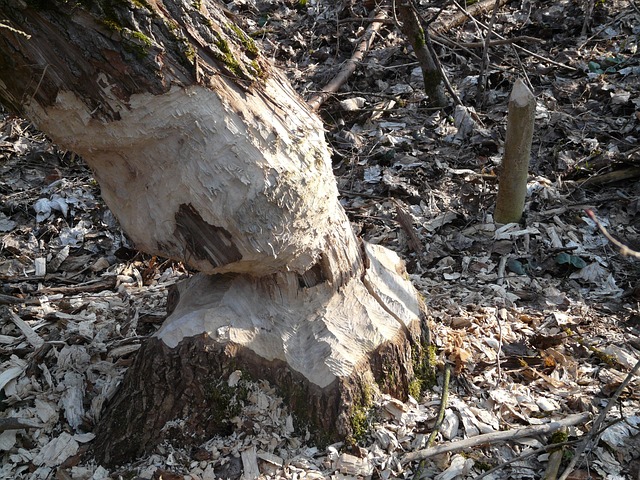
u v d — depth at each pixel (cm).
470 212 210
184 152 129
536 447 142
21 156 241
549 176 221
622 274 189
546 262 193
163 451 137
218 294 145
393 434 140
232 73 129
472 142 234
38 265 199
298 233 136
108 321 171
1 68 125
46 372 155
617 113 243
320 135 138
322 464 137
